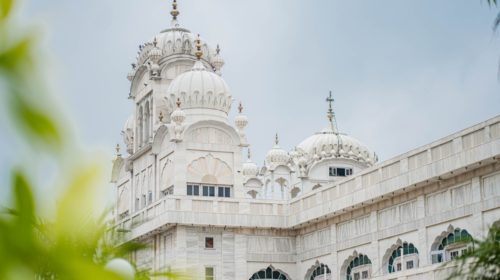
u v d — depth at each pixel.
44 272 2.69
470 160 51.06
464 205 52.69
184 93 74.12
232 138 72.69
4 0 2.39
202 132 72.00
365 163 93.62
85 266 2.56
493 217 50.47
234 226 68.25
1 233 2.41
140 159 78.00
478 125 50.75
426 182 55.03
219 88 74.62
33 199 2.45
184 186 70.06
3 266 2.37
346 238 64.31
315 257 67.81
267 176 100.00
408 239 57.62
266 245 69.62
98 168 2.57
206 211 67.62
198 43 76.44
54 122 2.39
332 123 96.88
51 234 2.64
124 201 80.31
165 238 68.69
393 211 59.38
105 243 6.53
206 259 67.38
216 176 71.69
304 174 91.50
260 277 69.19
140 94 79.44
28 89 2.37
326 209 65.12
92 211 3.16
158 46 78.19
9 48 2.38
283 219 69.94
